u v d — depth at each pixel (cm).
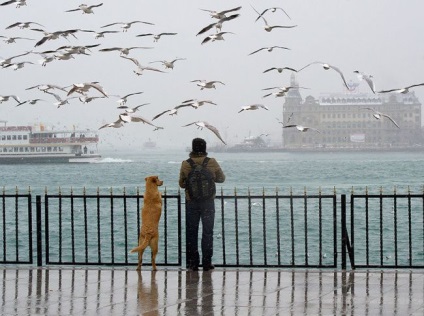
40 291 1371
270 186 8944
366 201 1563
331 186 8831
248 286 1397
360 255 2809
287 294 1329
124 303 1278
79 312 1220
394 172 13238
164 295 1334
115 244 3083
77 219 4162
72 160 17312
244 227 3669
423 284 1394
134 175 13062
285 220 3978
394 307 1227
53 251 2944
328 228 3641
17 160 17162
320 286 1388
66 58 1484
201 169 1532
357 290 1352
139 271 1544
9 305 1269
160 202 1561
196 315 1193
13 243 3222
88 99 1372
